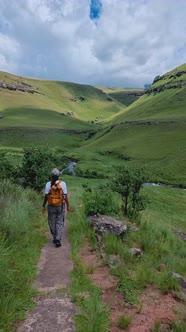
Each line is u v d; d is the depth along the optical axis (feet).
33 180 64.23
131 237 32.17
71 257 25.34
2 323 15.17
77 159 319.88
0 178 60.64
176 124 417.69
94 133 592.60
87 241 30.01
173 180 214.28
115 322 16.66
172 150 312.29
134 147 356.59
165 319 17.31
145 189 160.45
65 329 15.56
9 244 24.99
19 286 18.98
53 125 648.38
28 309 17.08
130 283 20.92
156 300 19.45
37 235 30.19
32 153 65.21
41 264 23.44
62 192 28.55
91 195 39.58
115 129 473.67
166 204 128.36
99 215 35.45
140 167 53.26
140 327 16.39
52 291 19.22
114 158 334.85
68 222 39.24
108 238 29.19
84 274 21.81
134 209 50.83
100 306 17.26
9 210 30.83
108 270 23.24
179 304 19.25
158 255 29.27
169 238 40.78
